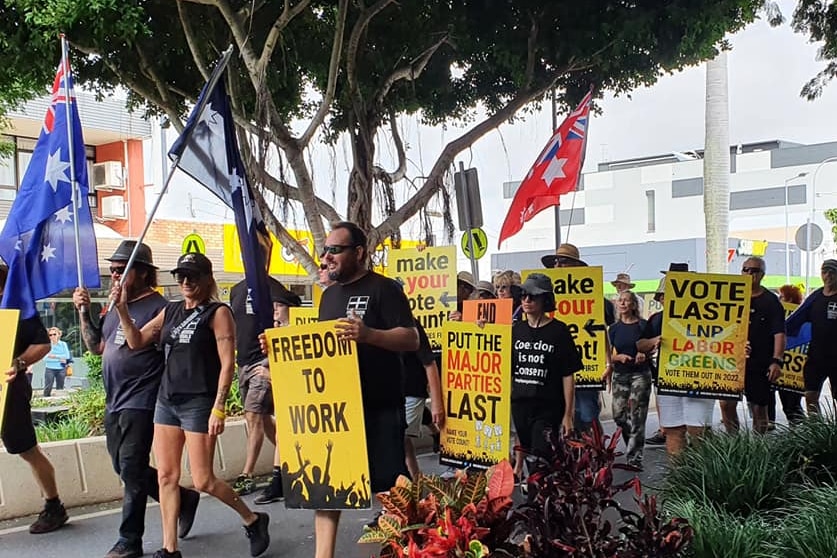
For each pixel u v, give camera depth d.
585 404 7.89
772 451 5.80
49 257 6.28
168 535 5.41
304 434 4.50
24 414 6.25
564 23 10.63
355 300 4.79
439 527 3.45
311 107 12.30
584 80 12.36
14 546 6.14
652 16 10.05
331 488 4.45
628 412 8.89
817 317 8.55
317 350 4.46
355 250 4.84
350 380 4.41
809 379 8.64
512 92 12.49
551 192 10.44
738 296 7.36
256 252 5.86
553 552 3.34
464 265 16.05
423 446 9.98
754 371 8.33
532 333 6.11
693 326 7.45
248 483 7.72
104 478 7.39
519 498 6.45
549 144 10.55
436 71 12.18
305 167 10.09
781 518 4.82
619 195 66.12
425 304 8.37
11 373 5.94
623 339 8.85
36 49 8.68
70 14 7.50
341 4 9.49
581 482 3.42
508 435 5.80
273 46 9.40
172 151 5.58
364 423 4.50
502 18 10.67
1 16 8.62
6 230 6.22
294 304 7.89
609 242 66.88
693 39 10.23
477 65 12.00
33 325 6.26
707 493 5.32
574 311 7.96
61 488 7.11
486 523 3.56
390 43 11.20
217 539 6.29
